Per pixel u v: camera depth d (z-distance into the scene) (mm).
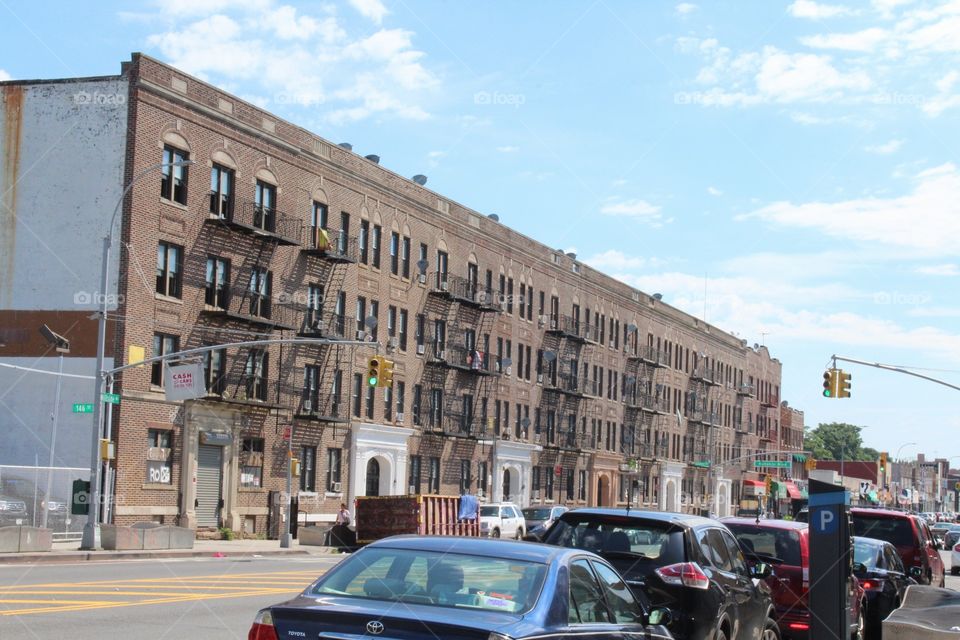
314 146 49250
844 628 10664
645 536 11453
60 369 40031
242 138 44906
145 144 40406
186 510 41312
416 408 57438
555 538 11766
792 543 14875
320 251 48156
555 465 71875
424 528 40969
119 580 21766
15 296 41000
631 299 83688
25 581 20797
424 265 57250
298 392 48000
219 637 13883
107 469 35438
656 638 8812
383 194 54375
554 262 72188
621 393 81875
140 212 40062
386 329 54719
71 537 37375
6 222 41344
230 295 44094
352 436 51531
